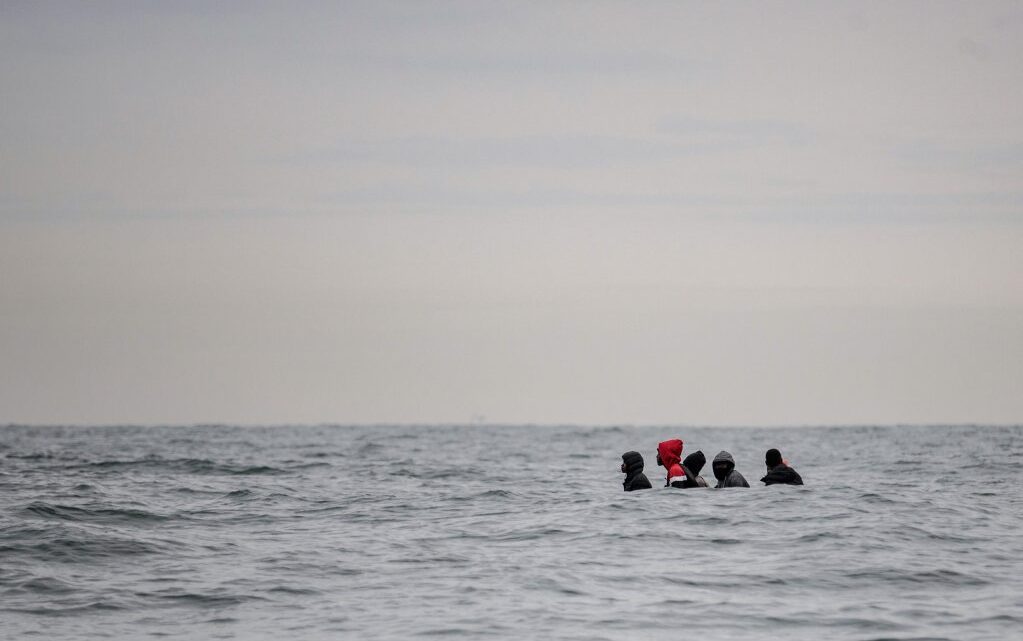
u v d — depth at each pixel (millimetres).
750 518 70625
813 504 76688
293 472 125500
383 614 46156
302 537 67062
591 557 58875
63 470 121562
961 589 50500
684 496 81062
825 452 195625
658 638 42156
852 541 62219
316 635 42875
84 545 60625
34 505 76062
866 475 121812
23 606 47406
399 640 42062
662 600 48344
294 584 52188
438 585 51906
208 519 75562
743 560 57344
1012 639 41750
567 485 106812
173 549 61250
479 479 116125
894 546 60969
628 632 43000
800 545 61281
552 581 52594
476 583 52250
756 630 43281
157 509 79250
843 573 53719
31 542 60688
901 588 50656
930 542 62531
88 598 48969
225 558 58969
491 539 65812
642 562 57219
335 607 47500
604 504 78812
